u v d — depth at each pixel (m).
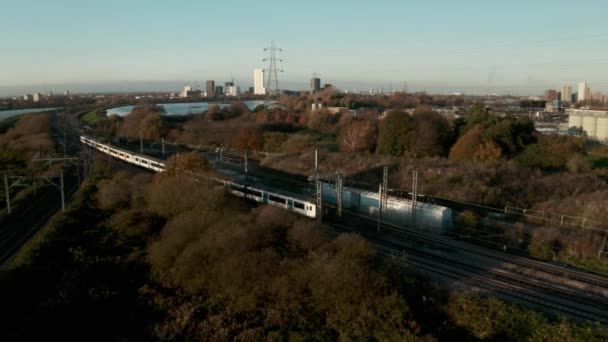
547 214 41.12
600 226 37.31
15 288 29.98
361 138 75.56
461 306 24.41
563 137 63.09
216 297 27.92
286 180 62.72
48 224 43.56
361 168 62.66
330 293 25.14
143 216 41.78
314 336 23.23
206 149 93.19
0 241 42.72
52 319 26.25
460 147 63.03
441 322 24.03
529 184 49.06
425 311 24.75
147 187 49.16
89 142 99.19
